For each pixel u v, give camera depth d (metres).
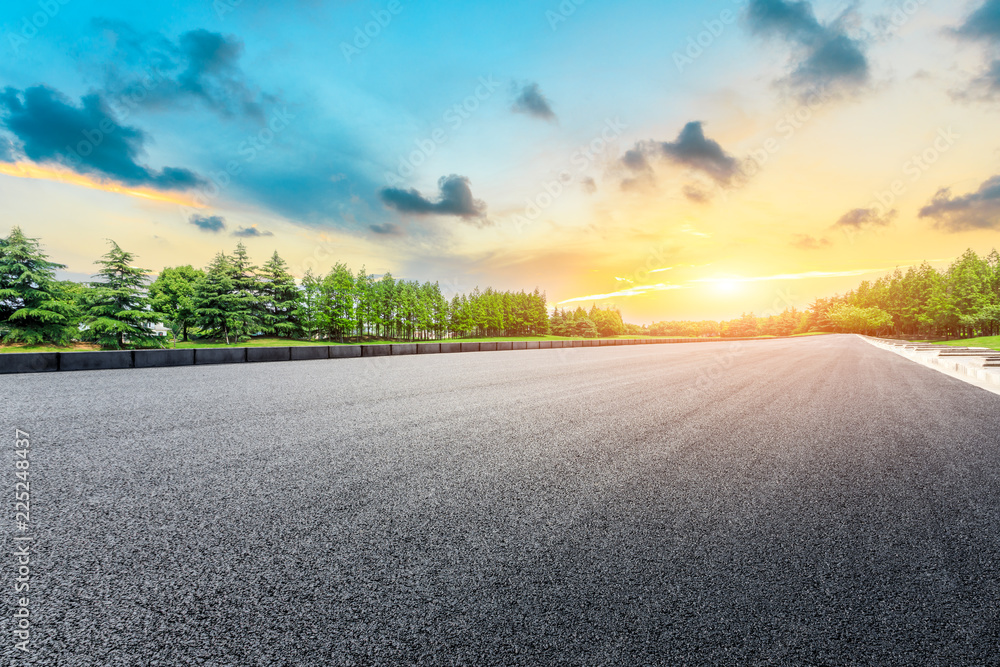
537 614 1.65
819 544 2.23
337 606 1.70
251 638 1.52
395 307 69.62
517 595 1.77
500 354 23.06
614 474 3.38
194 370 12.15
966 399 7.53
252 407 6.16
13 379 9.59
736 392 8.08
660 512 2.64
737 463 3.70
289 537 2.28
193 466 3.48
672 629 1.57
